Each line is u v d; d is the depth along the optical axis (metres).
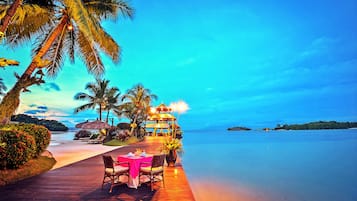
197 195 8.20
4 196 4.33
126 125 25.20
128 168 4.97
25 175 5.80
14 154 5.66
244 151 20.84
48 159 7.90
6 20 4.88
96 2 7.83
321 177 11.62
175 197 4.32
